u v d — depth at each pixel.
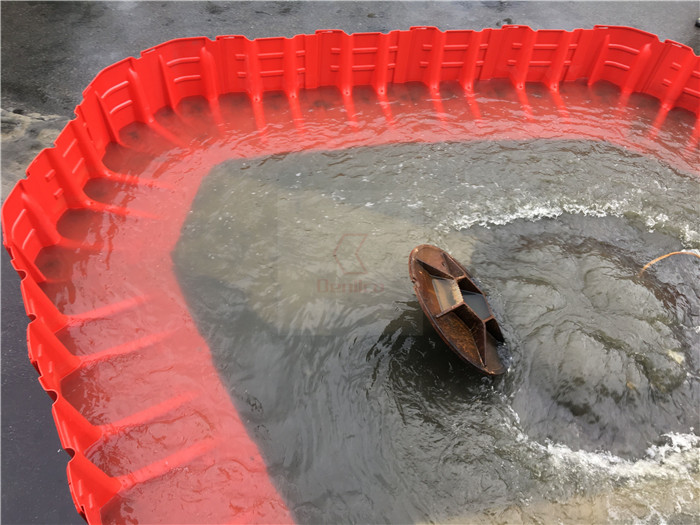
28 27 5.43
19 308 3.96
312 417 3.75
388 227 4.41
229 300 4.08
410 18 5.88
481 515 3.53
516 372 3.90
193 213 4.44
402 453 3.67
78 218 4.36
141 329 3.97
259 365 3.88
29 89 4.95
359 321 4.02
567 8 6.14
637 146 5.04
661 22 6.00
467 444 3.70
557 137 5.07
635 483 3.64
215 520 3.49
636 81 5.43
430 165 4.79
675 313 4.15
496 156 4.88
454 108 5.23
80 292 4.07
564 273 4.26
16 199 3.98
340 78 5.22
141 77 4.76
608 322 4.07
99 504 3.47
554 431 3.76
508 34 5.25
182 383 3.82
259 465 3.62
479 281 4.20
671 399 3.87
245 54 4.97
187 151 4.76
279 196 4.55
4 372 3.78
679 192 4.75
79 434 3.56
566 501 3.58
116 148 4.72
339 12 5.88
